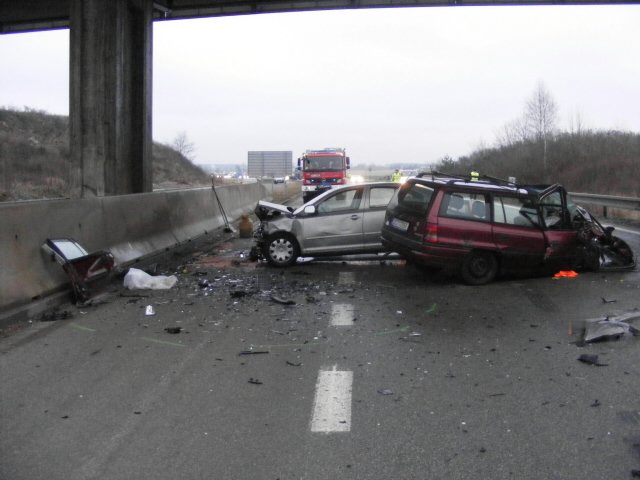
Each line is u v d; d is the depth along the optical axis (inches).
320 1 713.6
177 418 174.9
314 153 1270.9
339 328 275.6
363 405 184.2
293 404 185.2
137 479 139.6
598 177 1797.5
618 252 426.3
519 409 180.7
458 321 287.9
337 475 141.4
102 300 334.0
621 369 216.5
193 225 631.8
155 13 731.4
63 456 151.4
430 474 141.6
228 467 145.3
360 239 451.5
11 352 239.5
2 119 2486.5
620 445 156.3
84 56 515.2
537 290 360.5
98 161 523.8
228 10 728.3
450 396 191.5
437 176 439.8
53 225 342.0
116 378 209.0
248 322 287.1
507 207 383.9
